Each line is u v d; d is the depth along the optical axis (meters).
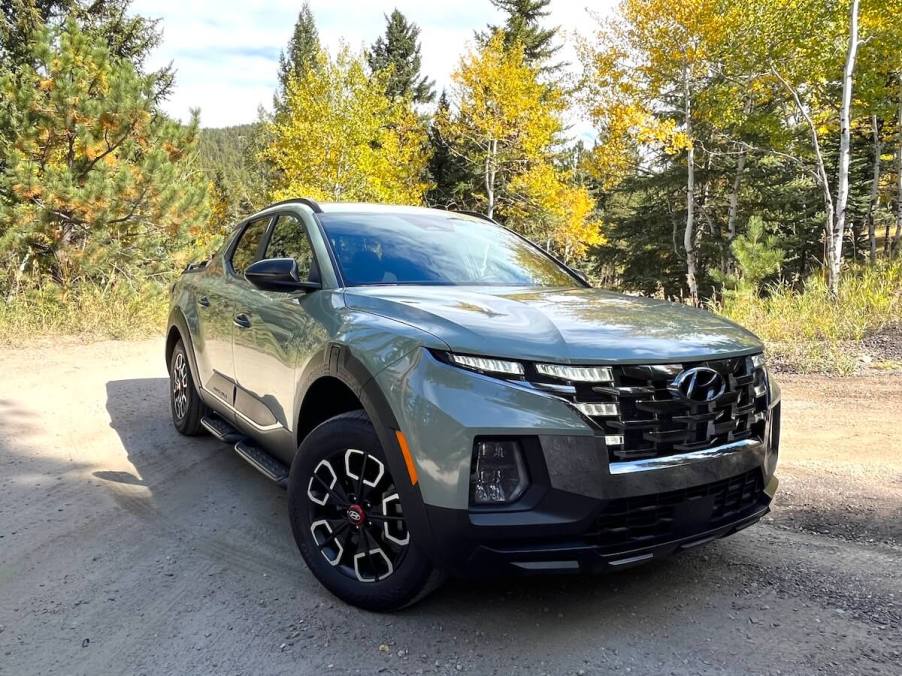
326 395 2.86
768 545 3.11
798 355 7.37
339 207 3.81
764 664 2.18
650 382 2.24
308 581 2.75
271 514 3.50
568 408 2.14
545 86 25.34
